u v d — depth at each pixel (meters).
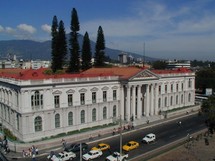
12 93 78.31
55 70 120.12
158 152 66.69
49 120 77.00
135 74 94.19
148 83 100.75
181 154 65.31
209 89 155.62
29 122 73.12
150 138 76.25
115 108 94.06
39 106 74.88
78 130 83.12
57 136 77.25
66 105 80.38
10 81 78.12
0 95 89.62
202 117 109.56
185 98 127.69
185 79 126.31
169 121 102.44
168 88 117.25
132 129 88.75
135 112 98.12
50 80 76.12
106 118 91.31
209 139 78.00
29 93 72.62
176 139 79.06
